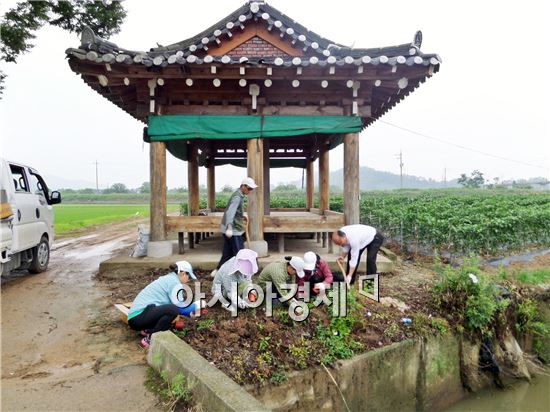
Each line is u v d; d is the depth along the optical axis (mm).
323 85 6445
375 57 6301
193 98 7027
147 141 7277
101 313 4926
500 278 6609
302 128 7004
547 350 6156
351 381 3996
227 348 3791
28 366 3496
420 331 4695
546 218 10461
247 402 2510
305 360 3820
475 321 5078
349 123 7023
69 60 5777
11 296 5648
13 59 9367
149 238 7254
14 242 5645
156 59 5848
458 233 8609
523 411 4973
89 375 3305
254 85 6613
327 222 7230
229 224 5832
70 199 59875
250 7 7141
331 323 4332
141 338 4145
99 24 10117
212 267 6820
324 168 10336
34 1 8852
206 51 7430
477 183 67688
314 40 7434
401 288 6094
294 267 4477
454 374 5012
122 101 7762
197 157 10008
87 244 11555
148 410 2754
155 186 7059
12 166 6176
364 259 6863
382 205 15656
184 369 2992
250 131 6980
